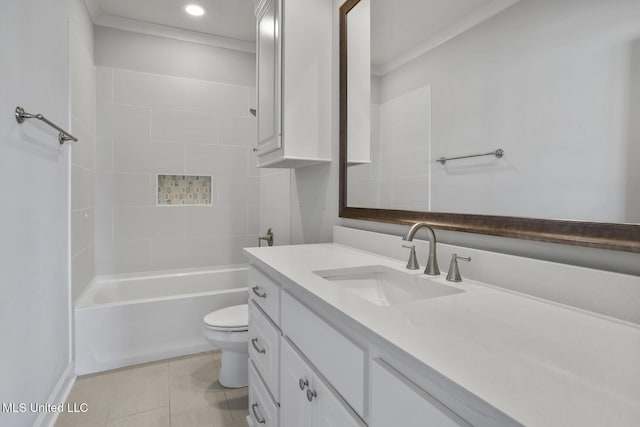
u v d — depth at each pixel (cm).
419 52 129
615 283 71
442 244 115
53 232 169
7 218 120
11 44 124
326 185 194
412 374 56
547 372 48
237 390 192
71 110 197
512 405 40
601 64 75
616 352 54
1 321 115
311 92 176
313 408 89
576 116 80
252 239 328
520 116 93
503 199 98
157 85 288
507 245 98
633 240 70
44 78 157
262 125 196
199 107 304
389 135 145
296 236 238
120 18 269
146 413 170
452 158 115
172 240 297
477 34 106
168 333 230
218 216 314
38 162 149
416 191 131
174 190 301
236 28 289
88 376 205
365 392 68
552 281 82
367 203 159
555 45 84
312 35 176
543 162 87
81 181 224
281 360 112
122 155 278
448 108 117
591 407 39
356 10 165
